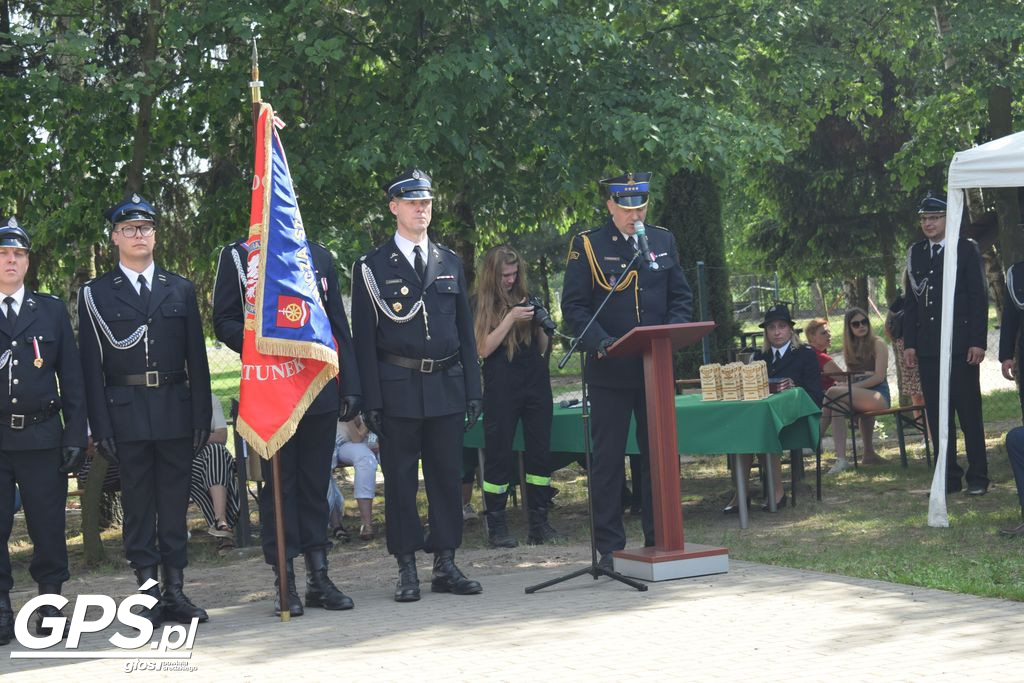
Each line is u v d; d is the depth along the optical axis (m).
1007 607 5.81
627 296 7.22
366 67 12.32
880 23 15.70
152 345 6.25
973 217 15.91
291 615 6.45
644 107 12.13
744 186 24.39
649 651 5.24
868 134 21.12
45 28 11.89
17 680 5.27
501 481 8.98
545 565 7.89
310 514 6.66
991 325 26.88
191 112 12.80
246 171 12.70
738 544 8.30
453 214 13.80
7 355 6.10
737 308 22.33
